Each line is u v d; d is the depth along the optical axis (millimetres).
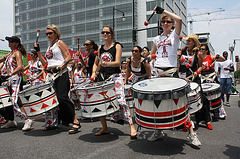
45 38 50562
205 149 2877
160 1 39688
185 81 2648
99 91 3010
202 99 3834
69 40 47969
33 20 52344
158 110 2436
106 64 3361
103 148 2945
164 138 3408
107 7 43281
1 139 3451
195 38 4043
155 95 2385
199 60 3941
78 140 3346
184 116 2557
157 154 2695
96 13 44656
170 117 2445
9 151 2863
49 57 3984
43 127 4352
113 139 3381
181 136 3520
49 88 3514
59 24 48969
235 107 6875
